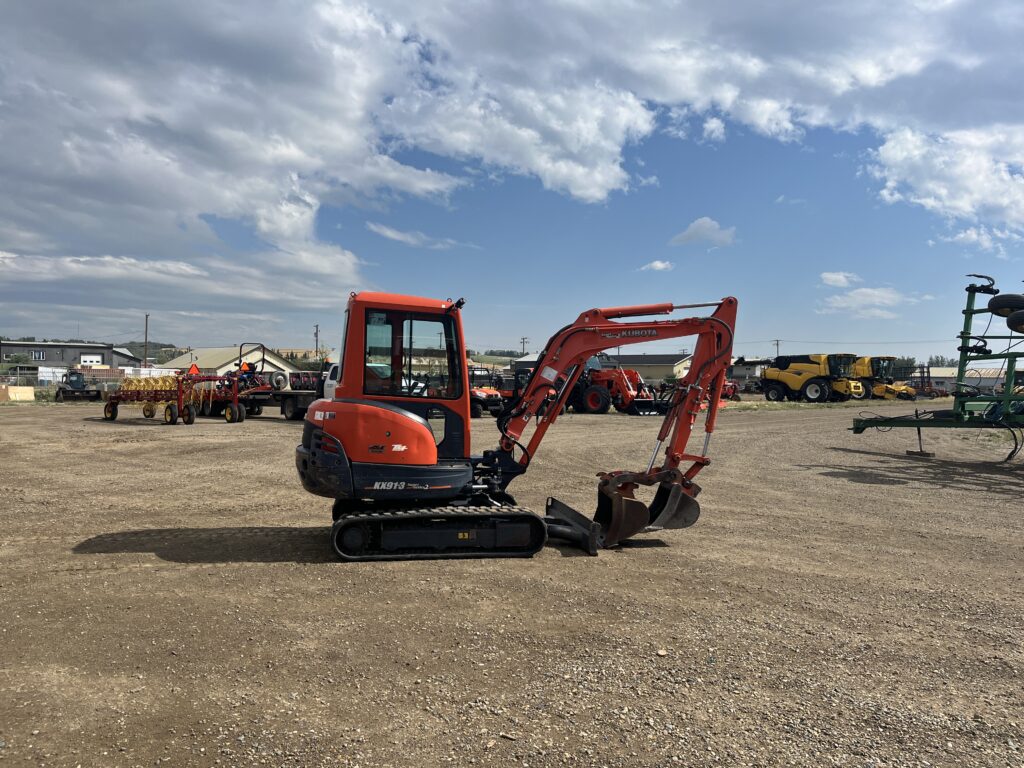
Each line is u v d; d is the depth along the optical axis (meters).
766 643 4.34
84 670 3.74
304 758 2.91
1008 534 7.67
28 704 3.34
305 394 22.39
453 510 6.31
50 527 7.36
